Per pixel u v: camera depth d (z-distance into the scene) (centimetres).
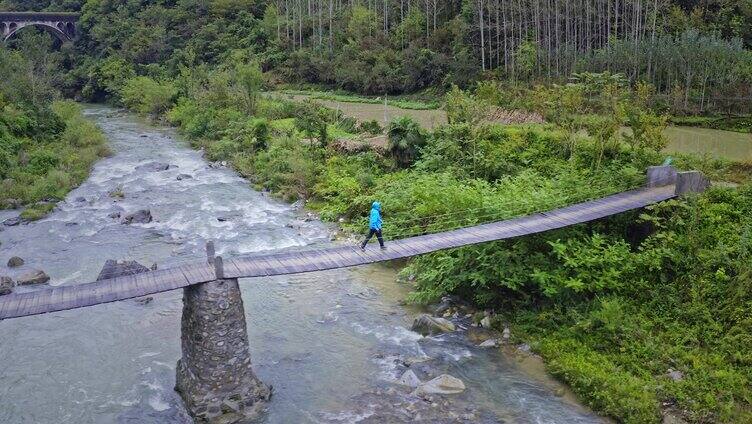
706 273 2025
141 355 1930
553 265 2177
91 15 9844
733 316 1872
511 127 3419
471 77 6012
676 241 2136
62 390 1747
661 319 1958
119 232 3009
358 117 5144
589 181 2605
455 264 2250
